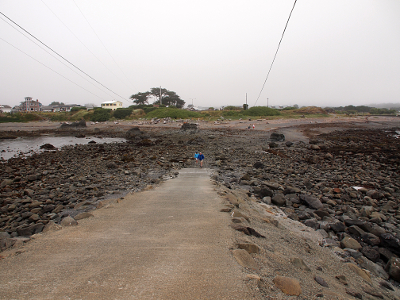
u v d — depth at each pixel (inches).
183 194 336.5
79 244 159.3
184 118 3292.3
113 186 489.7
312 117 3169.3
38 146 1428.4
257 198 414.6
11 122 3400.6
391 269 212.8
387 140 1403.8
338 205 408.2
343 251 242.1
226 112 3597.4
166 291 104.1
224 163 780.6
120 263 130.5
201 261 133.2
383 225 331.9
